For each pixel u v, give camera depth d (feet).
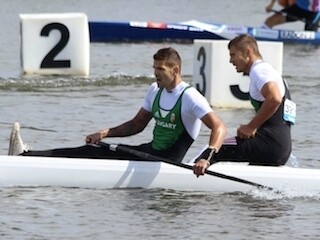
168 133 88.89
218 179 89.61
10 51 208.03
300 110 141.08
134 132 90.94
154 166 89.56
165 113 88.28
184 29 230.68
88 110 137.08
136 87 159.84
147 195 88.22
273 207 86.28
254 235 78.48
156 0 359.46
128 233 78.07
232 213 84.02
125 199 86.89
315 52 218.38
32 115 131.95
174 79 87.35
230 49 91.09
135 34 231.50
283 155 91.09
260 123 89.45
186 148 89.61
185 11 322.55
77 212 83.05
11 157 89.35
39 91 152.87
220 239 77.20
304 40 230.27
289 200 88.38
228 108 143.74
